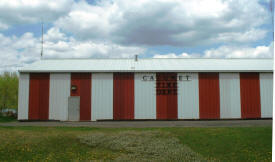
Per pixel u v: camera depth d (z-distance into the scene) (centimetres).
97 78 1831
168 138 1012
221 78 1845
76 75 1828
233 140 960
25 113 1791
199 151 846
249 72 1859
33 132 1127
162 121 1739
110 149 873
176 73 1841
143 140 967
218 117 1812
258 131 1100
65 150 846
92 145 906
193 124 1511
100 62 2136
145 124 1538
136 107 1811
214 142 944
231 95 1834
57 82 1820
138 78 1834
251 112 1827
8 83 2427
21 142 911
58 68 1869
